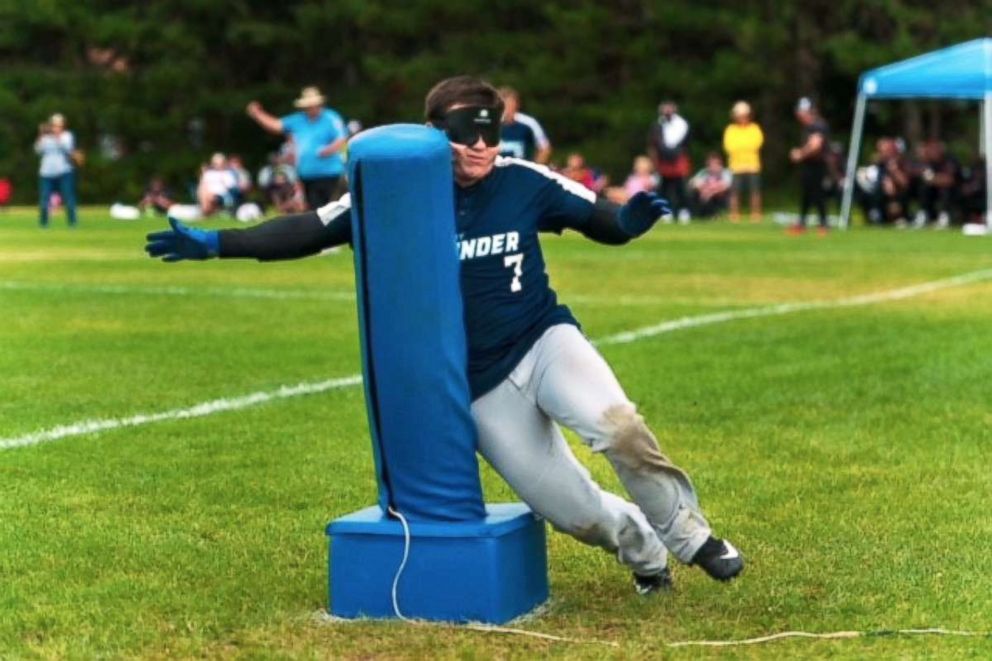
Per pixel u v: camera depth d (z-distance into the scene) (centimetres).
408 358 715
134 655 689
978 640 699
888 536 895
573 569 833
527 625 728
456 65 7662
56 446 1169
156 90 8044
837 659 674
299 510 977
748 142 5228
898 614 741
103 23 7912
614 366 1567
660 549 779
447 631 712
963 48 4312
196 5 7938
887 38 7294
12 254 3294
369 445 1179
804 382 1460
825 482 1044
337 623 730
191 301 2236
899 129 7762
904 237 4019
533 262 738
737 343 1748
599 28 7581
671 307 2148
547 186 740
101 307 2148
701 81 7450
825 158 4266
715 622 732
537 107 7638
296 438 1204
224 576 823
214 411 1317
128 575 823
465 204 730
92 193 7894
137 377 1501
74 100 8031
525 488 741
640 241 3822
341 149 3186
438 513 729
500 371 728
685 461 1116
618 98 7631
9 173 7912
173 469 1090
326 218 736
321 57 8206
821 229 4284
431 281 710
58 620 740
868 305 2172
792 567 830
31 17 7931
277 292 2384
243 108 8031
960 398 1368
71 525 930
